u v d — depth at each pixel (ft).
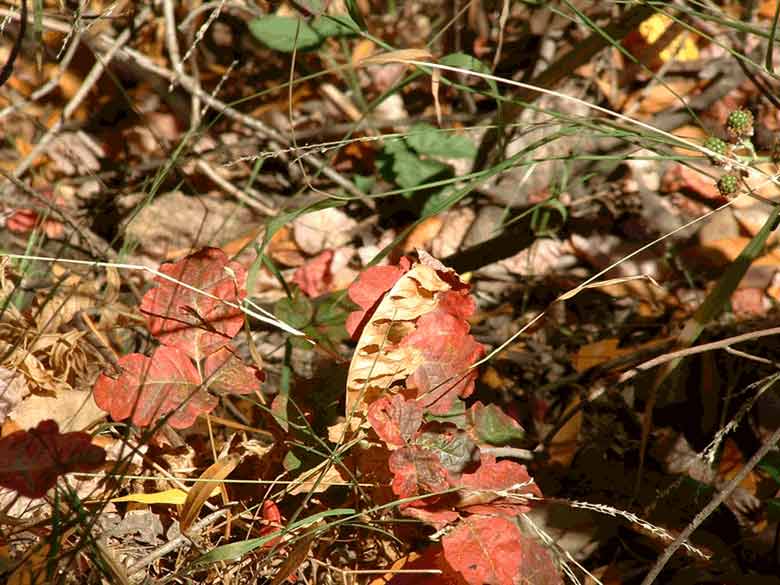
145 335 3.51
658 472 3.29
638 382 3.42
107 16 3.59
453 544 2.78
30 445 2.75
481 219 4.10
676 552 3.12
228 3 4.09
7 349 3.11
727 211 4.13
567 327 3.85
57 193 4.18
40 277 3.64
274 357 3.68
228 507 3.00
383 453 2.93
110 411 2.88
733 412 3.34
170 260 4.08
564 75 3.77
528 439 3.42
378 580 2.90
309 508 3.02
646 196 4.20
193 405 2.92
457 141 4.13
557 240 4.12
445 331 2.90
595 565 3.14
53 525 2.73
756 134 4.25
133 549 2.95
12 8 3.48
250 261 4.08
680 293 3.99
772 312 3.84
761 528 3.16
